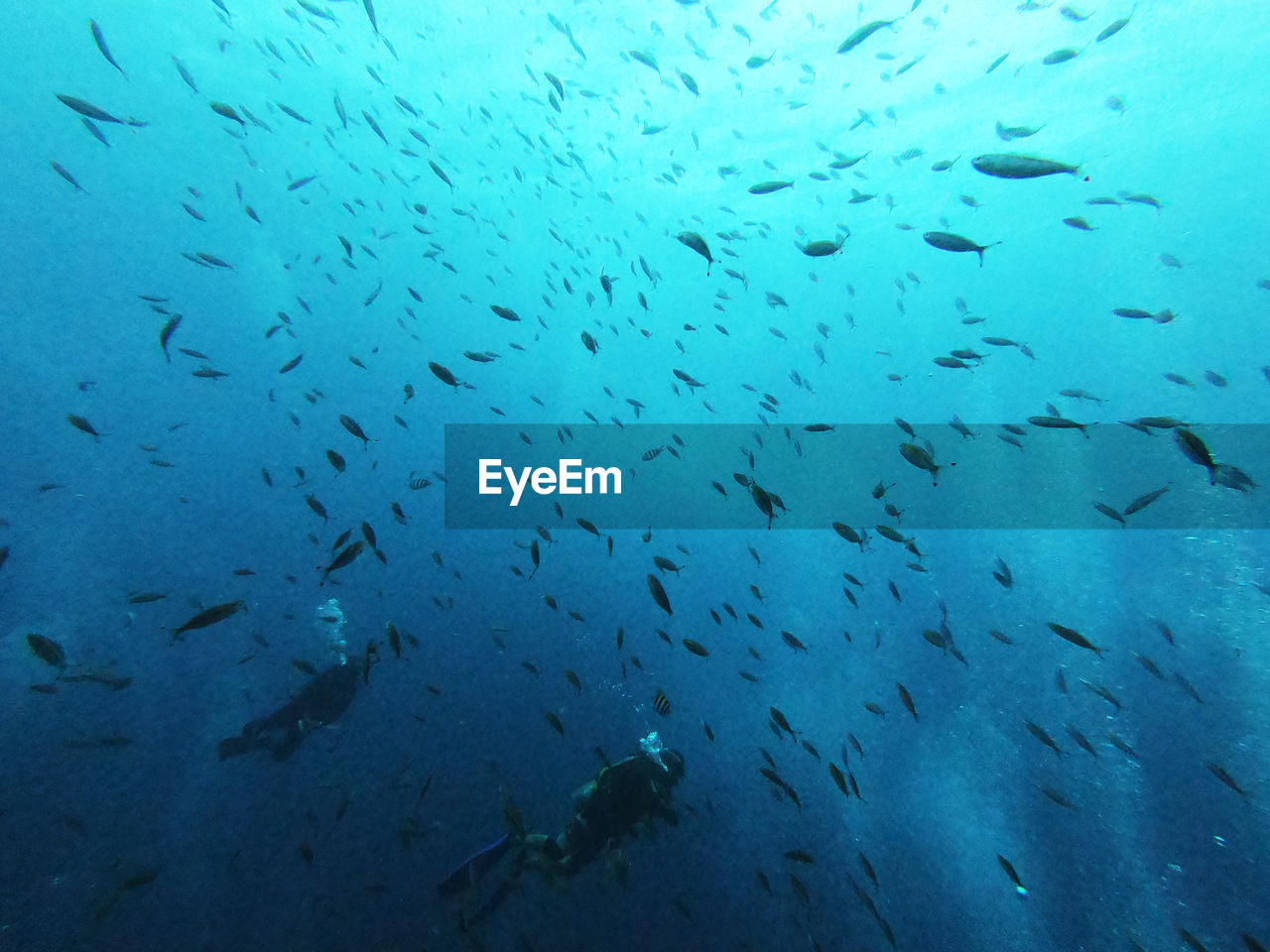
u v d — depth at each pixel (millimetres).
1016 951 4266
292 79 18266
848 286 8875
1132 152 17578
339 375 21359
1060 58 5375
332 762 5684
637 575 10945
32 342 16891
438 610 8883
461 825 5152
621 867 4125
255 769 5512
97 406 15188
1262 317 17250
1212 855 4684
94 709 6059
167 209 23344
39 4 16359
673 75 14383
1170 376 7254
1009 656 7629
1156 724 6070
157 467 12898
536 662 7691
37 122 19984
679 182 20016
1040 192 19844
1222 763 5457
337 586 9320
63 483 11516
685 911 4352
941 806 5500
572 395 25484
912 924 4508
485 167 21844
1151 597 8219
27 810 4777
